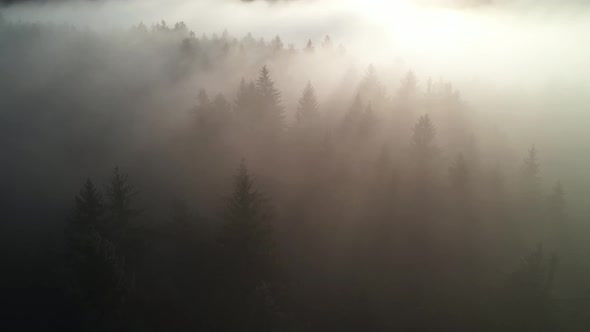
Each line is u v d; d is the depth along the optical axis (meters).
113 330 32.47
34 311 37.38
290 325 39.41
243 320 36.12
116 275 32.84
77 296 33.97
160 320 35.88
